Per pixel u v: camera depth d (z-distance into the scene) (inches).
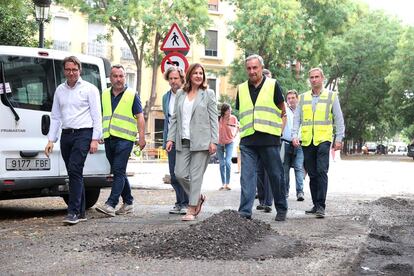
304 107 356.5
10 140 339.0
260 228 268.7
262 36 1574.8
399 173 903.1
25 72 348.2
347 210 378.3
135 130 349.1
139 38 1412.4
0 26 842.8
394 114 2576.3
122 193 356.5
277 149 318.3
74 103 315.3
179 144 323.9
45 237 269.6
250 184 309.4
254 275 194.7
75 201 313.6
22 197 351.6
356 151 3314.5
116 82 345.4
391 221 333.4
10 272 200.1
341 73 2252.7
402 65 2117.4
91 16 1341.0
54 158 352.5
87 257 221.8
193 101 321.4
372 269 214.4
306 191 528.7
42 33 601.3
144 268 203.5
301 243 248.8
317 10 1825.8
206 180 686.5
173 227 292.8
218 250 227.5
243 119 317.4
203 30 1568.7
